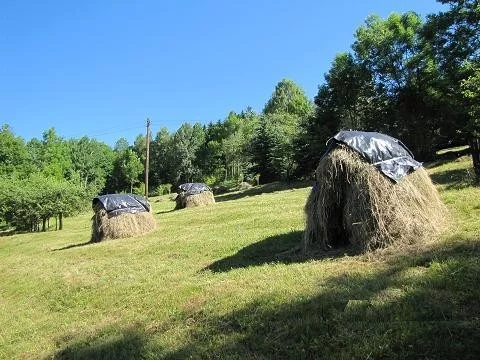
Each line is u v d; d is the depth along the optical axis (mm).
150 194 79938
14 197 38219
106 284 10070
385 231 7875
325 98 45906
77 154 95562
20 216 37719
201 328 5977
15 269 15469
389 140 9055
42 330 8031
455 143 37844
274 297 6332
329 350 4652
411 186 8359
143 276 10000
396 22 41375
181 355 5312
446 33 25344
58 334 7570
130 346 6043
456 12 24359
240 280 7656
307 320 5332
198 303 7004
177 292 7895
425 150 35750
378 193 8109
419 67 35688
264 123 50938
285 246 10188
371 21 42875
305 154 43688
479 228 7863
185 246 12758
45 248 20969
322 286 6418
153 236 16812
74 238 23609
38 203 35938
